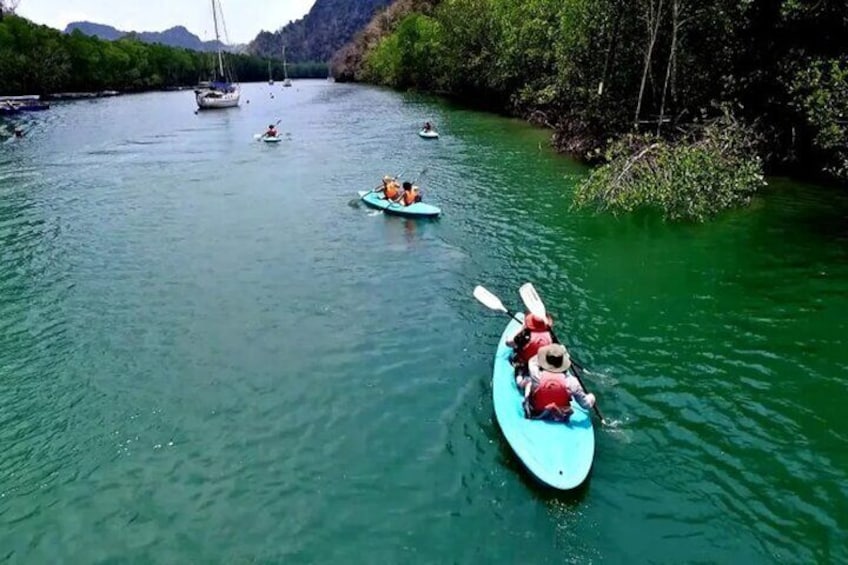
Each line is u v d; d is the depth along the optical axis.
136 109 70.44
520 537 7.42
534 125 43.75
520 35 42.31
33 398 10.66
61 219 21.72
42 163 33.59
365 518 7.85
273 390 10.77
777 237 17.14
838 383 10.31
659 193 18.39
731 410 9.68
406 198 20.95
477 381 10.82
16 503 8.28
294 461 8.97
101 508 8.17
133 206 23.44
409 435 9.44
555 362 8.72
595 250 16.92
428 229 19.30
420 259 16.75
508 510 7.84
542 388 8.71
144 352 12.17
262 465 8.91
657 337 12.03
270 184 26.89
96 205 23.72
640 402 9.93
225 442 9.44
